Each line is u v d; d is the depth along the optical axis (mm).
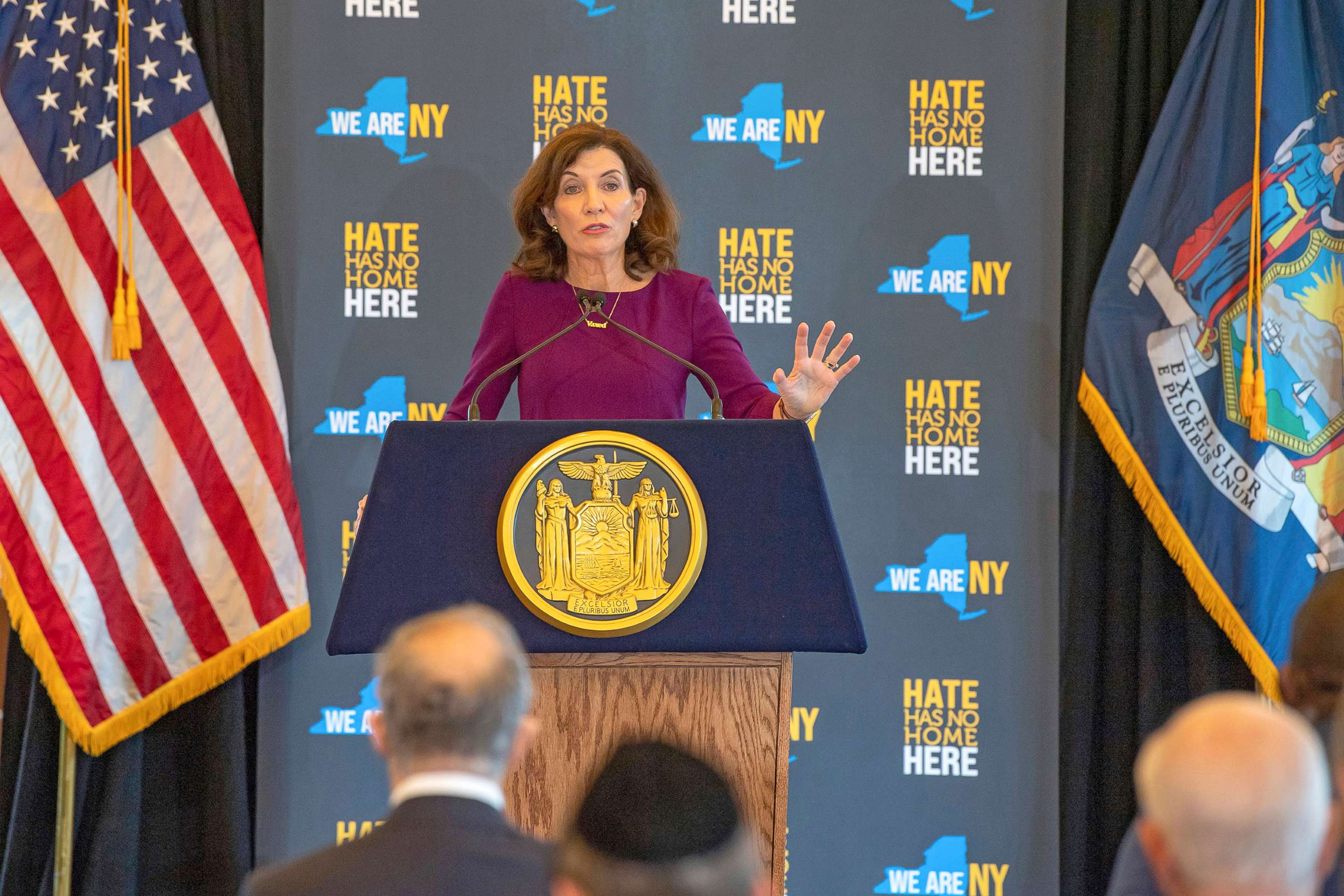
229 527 8852
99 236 8875
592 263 6578
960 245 9273
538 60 9242
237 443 8875
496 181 9227
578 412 6371
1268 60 8992
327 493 9164
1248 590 8812
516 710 3605
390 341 9188
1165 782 2799
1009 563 9234
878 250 9273
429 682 3512
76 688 8609
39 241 8820
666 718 5059
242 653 8797
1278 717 2861
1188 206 9008
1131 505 9203
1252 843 2672
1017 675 9203
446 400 9188
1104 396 9023
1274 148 8938
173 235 8938
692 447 4949
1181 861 2756
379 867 3367
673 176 9250
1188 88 9062
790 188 9273
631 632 4777
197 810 9039
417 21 9219
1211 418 8945
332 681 9133
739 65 9273
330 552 9156
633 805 2621
